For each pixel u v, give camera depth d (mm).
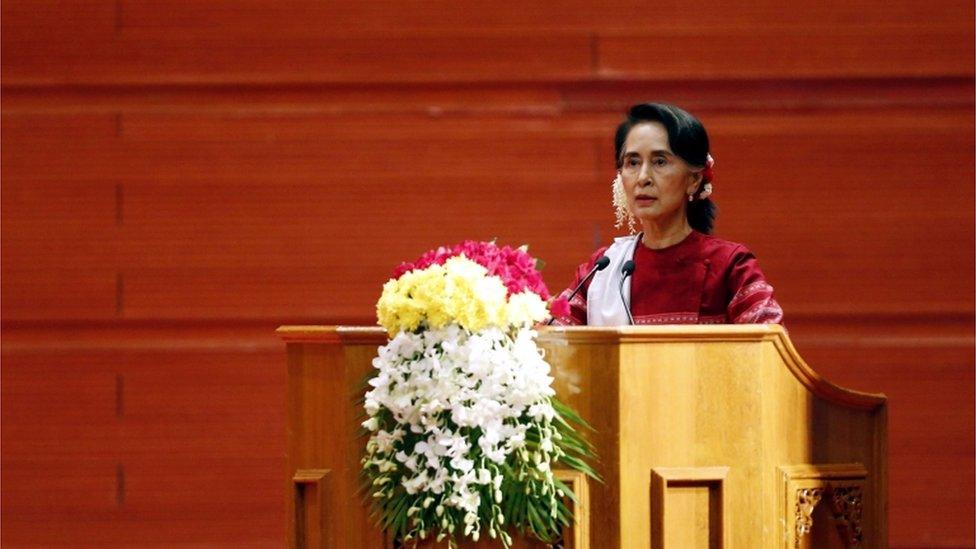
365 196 18703
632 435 9117
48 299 18844
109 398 18766
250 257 18750
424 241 18703
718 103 18766
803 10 18734
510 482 9016
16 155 18938
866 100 18797
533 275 9430
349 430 9328
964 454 18594
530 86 18812
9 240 18891
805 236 18641
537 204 18672
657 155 11109
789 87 18797
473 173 18719
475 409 8727
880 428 10062
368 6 18812
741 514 9195
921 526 18547
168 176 18812
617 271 11570
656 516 9109
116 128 18859
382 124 18766
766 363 9430
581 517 9039
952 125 18688
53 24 18969
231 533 18672
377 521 9180
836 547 10031
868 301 18625
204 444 18719
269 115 18812
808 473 9695
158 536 18656
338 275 18719
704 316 11125
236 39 18828
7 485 18734
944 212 18656
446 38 18766
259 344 18766
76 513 18703
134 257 18797
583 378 9156
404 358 9000
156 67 18859
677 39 18719
